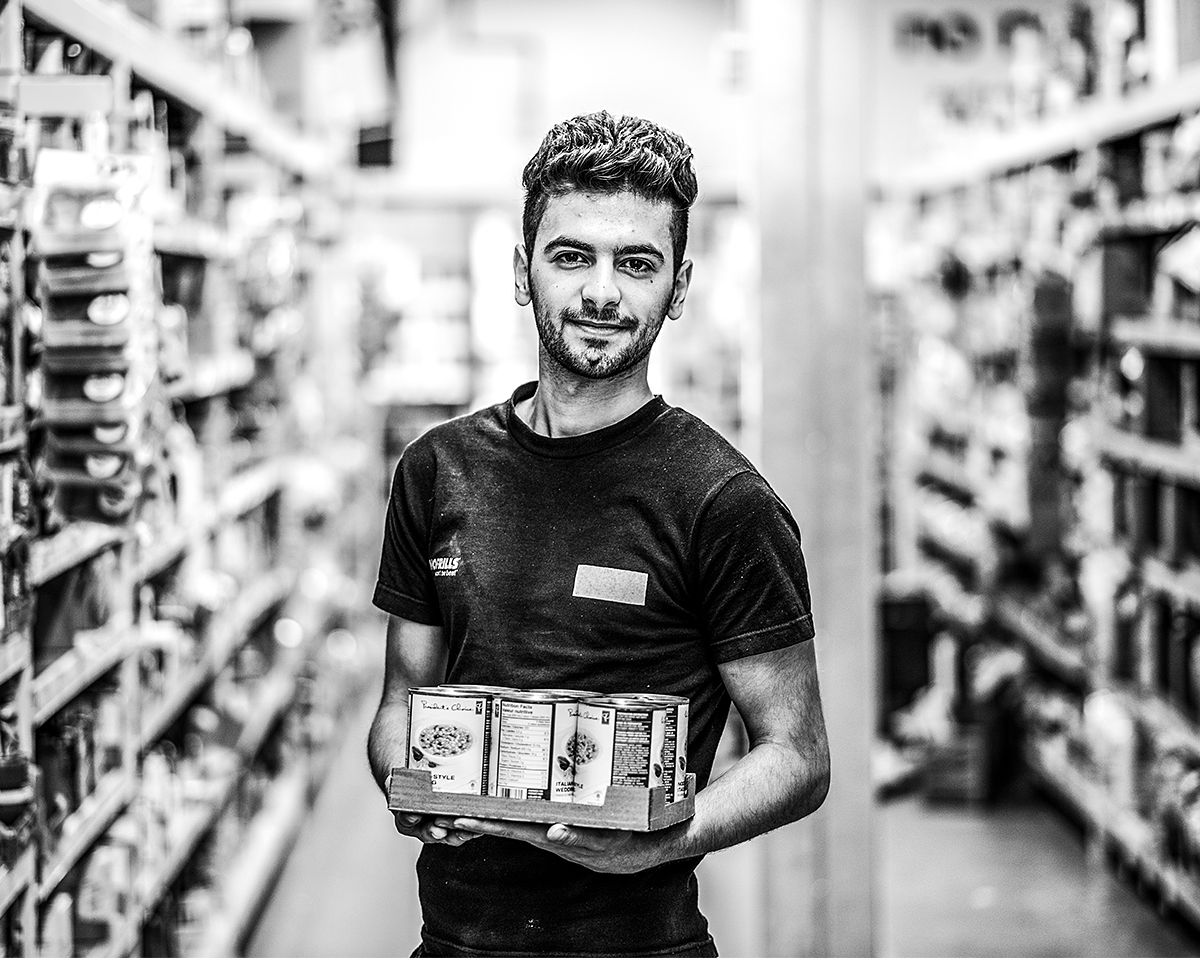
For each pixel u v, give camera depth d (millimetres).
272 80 7359
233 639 5137
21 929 2824
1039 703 7375
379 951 5277
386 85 11227
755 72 4324
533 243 2004
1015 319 7391
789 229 4352
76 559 3283
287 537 6723
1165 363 5742
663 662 2023
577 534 2035
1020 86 7469
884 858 6383
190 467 4551
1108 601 6148
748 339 4840
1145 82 5648
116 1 3912
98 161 3232
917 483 9984
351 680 8766
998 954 5246
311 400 7492
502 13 12133
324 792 7277
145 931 4090
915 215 9867
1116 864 6223
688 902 2109
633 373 2047
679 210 2000
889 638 7844
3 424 2775
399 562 2219
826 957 4383
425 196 10617
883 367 9281
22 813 2818
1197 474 5055
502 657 2035
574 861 1870
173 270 4867
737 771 1984
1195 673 5441
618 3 12156
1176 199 5152
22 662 2867
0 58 2855
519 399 2197
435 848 2111
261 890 5465
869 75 4336
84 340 3232
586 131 1970
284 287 6051
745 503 2002
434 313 11164
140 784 3998
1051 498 7008
